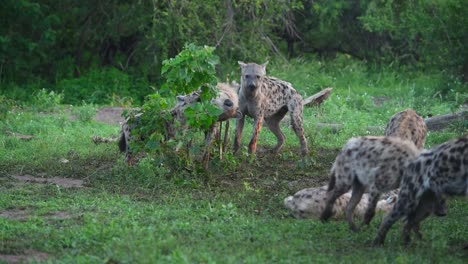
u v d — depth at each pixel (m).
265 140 18.38
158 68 28.77
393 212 9.72
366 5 31.22
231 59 26.95
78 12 29.97
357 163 10.36
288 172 14.82
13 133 18.77
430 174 9.41
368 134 19.12
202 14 27.16
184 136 13.66
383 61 32.25
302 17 32.72
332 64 31.30
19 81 29.34
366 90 27.55
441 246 9.73
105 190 12.84
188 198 12.33
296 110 16.28
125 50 31.70
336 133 19.55
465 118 19.83
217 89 13.67
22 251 9.29
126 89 27.72
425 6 27.80
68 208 11.58
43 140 17.77
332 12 31.33
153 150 13.57
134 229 10.06
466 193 9.24
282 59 28.48
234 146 15.68
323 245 9.66
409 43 29.83
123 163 14.55
